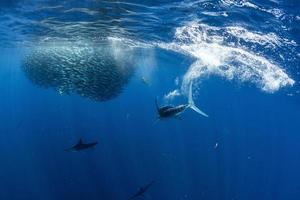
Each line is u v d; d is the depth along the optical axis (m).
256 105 44.72
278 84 22.08
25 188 22.11
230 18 10.89
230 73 24.14
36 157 27.92
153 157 28.77
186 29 13.80
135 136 37.34
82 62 19.08
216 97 53.69
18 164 27.44
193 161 29.47
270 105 38.84
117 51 22.06
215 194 23.55
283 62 15.83
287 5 8.66
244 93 36.34
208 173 27.02
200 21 11.96
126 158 28.06
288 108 35.69
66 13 12.60
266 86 24.42
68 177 23.34
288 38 11.83
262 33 12.02
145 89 66.12
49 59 19.30
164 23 13.09
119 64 20.41
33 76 20.08
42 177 23.66
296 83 20.20
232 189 26.23
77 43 20.39
